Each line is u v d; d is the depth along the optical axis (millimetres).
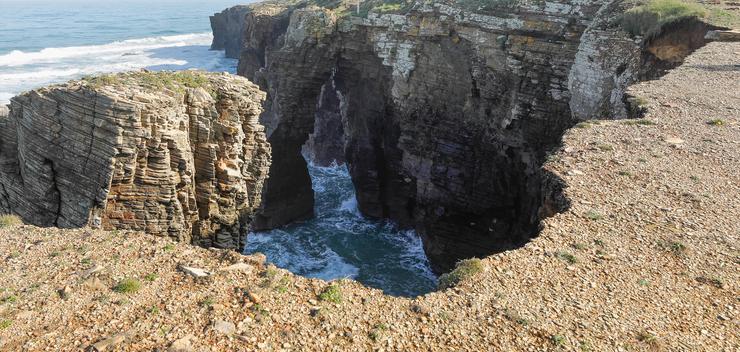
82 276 12914
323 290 12398
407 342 10711
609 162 18984
